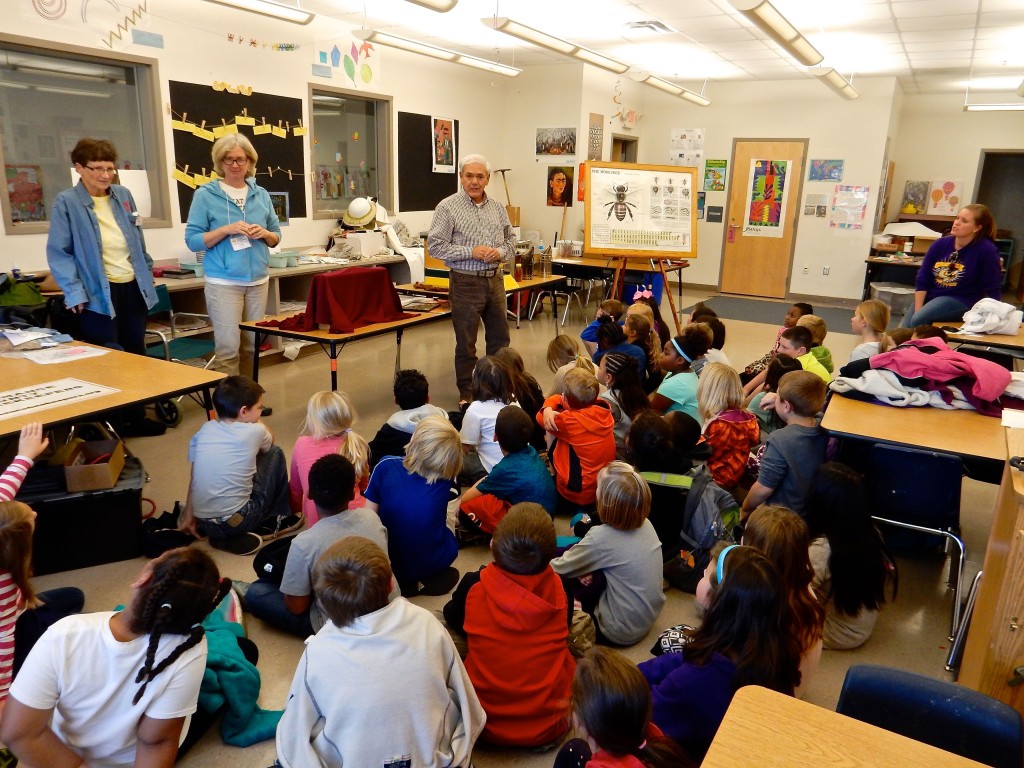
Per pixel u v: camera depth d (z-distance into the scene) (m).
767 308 9.04
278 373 5.29
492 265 4.45
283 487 2.92
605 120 9.30
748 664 1.42
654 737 1.28
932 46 6.94
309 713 1.41
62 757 1.42
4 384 2.67
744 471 3.06
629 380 3.30
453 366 5.68
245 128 5.86
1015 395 2.71
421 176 7.97
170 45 5.18
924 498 2.34
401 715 1.39
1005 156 11.14
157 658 1.45
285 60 6.11
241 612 2.26
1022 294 11.12
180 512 2.91
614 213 7.07
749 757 0.90
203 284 4.89
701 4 5.70
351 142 7.14
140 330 3.90
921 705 1.16
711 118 9.88
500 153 9.23
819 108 9.18
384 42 5.63
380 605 1.46
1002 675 1.55
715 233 10.16
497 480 2.74
